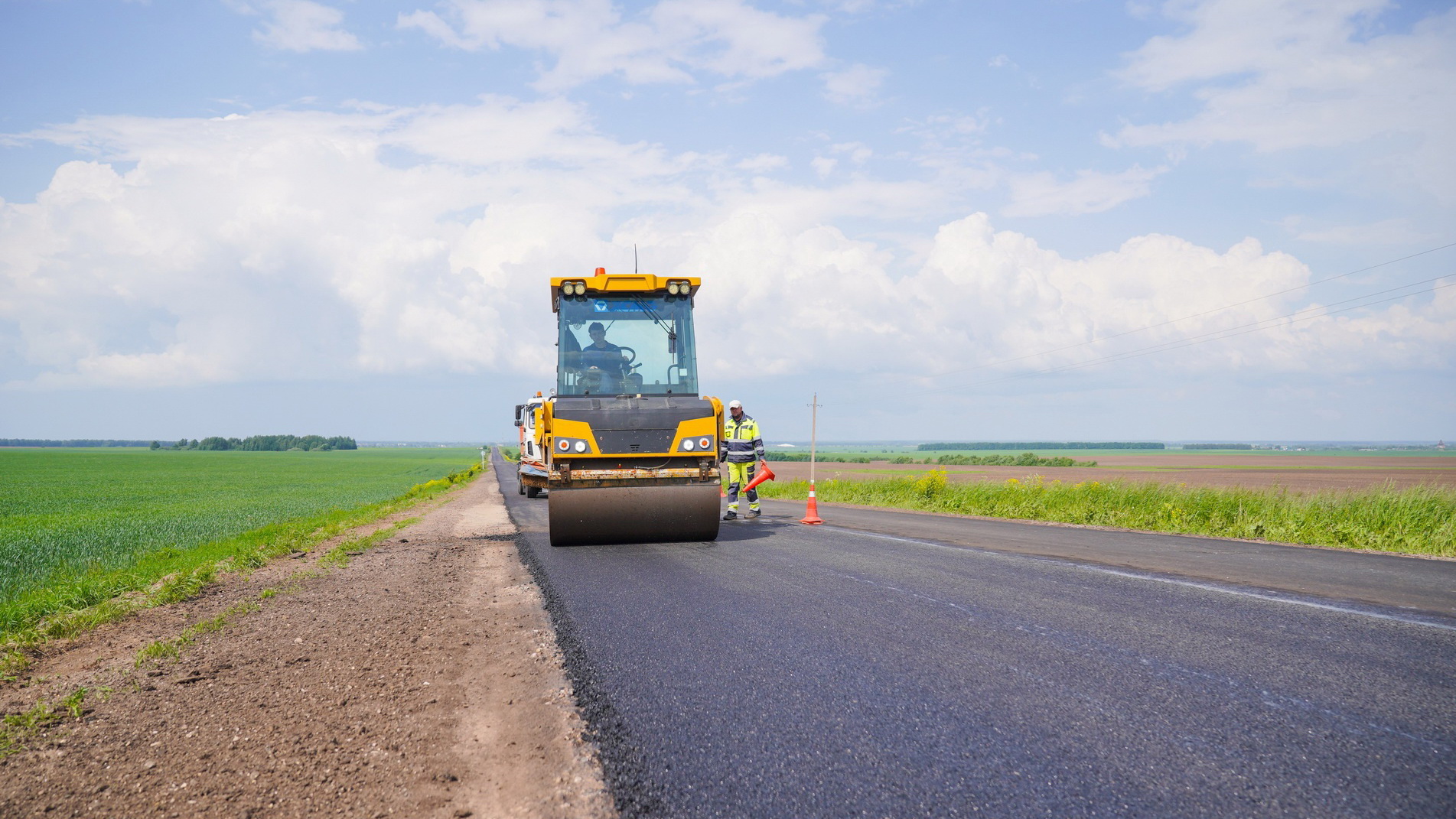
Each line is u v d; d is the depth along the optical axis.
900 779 3.06
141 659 5.14
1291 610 6.04
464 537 13.05
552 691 4.28
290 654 5.32
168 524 18.50
